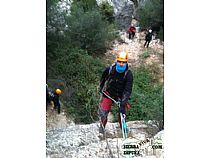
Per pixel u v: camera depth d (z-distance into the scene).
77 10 14.37
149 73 12.75
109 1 18.03
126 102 6.55
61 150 6.64
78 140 7.04
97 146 6.67
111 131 7.43
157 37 16.36
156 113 7.67
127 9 18.05
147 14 16.45
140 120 8.48
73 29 13.80
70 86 11.52
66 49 12.76
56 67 12.09
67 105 10.74
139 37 16.72
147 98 8.69
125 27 17.77
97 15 14.52
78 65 12.31
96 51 14.76
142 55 14.56
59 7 13.17
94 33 14.27
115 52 15.16
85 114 10.30
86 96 10.78
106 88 6.82
